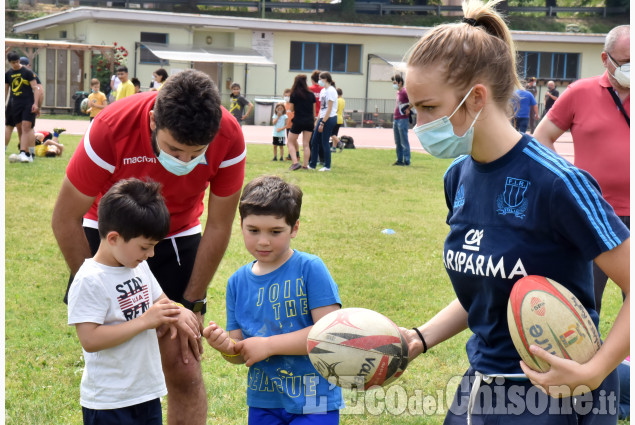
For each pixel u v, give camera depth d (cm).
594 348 243
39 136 1523
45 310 584
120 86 1725
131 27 3350
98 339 303
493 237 253
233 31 3506
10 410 411
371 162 1750
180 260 384
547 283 245
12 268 698
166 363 362
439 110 244
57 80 3203
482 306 265
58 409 415
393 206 1112
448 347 518
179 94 293
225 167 353
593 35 3766
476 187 259
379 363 275
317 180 1365
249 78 3534
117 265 315
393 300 623
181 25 3419
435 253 810
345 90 3666
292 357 311
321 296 310
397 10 5238
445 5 5278
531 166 244
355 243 848
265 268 320
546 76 3841
